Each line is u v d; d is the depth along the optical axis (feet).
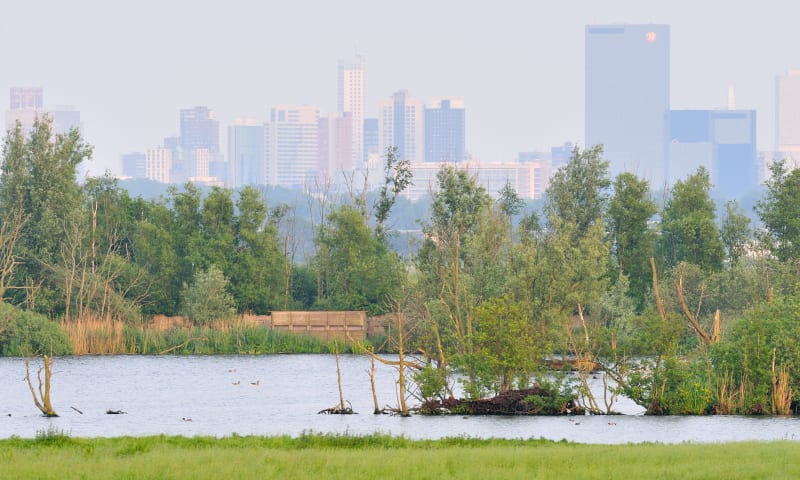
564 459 574.56
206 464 542.57
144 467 531.91
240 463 547.08
